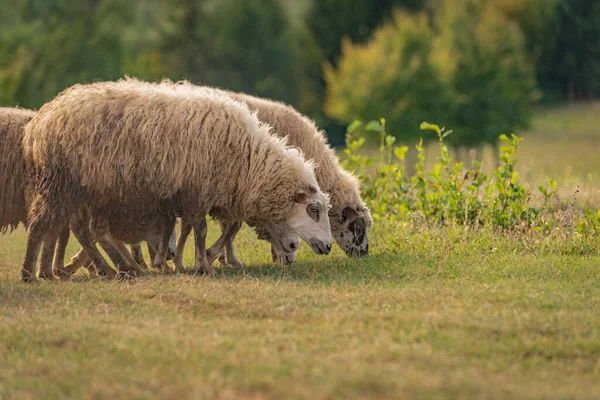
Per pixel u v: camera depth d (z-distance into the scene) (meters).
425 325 9.21
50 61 62.19
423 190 16.48
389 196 17.70
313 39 78.56
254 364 7.90
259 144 13.16
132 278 13.03
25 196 13.06
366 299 10.55
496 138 57.72
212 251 14.01
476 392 7.18
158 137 12.67
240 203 13.20
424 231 15.19
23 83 57.81
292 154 13.38
